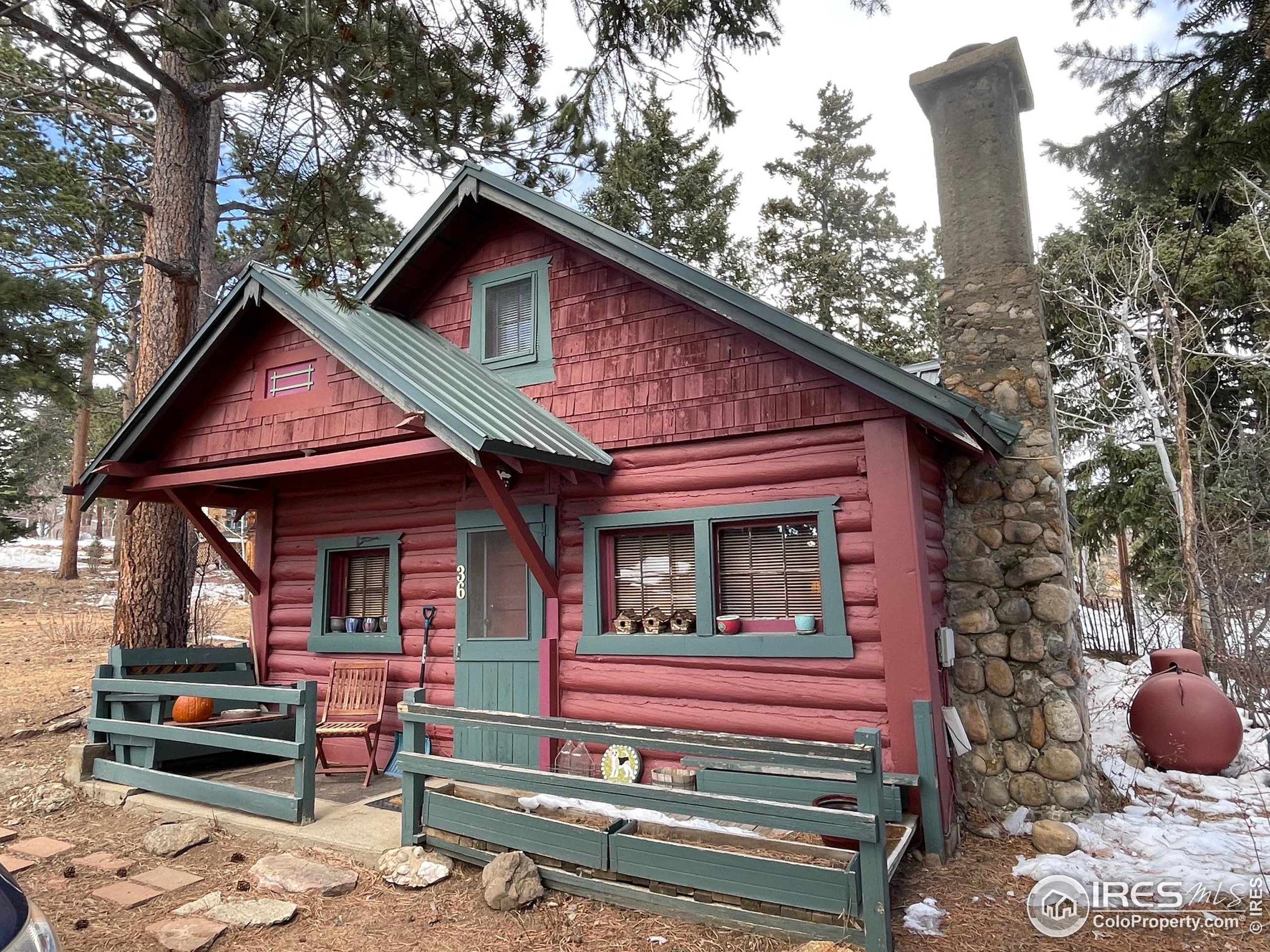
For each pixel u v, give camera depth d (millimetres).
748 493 5684
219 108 10984
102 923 4000
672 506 5977
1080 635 6074
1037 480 5762
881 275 24625
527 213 6656
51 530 50844
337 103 4383
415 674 7027
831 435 5422
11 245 12250
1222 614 9477
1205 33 4996
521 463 5398
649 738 4012
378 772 6895
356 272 6195
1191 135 5234
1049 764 5293
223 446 7051
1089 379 15930
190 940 3723
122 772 6211
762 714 5379
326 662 7637
